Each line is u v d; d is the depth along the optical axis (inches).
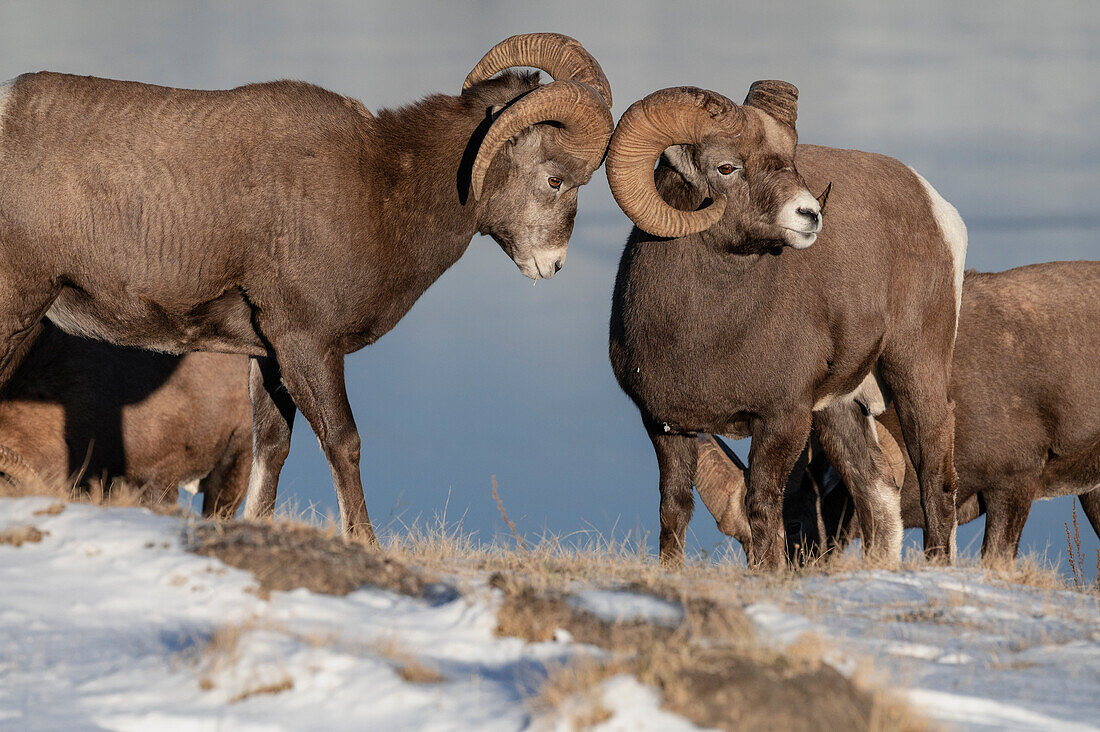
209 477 1659.7
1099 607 1112.8
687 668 640.4
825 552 1672.0
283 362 1198.9
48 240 1112.8
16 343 1146.0
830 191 1439.5
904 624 974.4
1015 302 1771.7
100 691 644.7
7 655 685.3
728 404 1386.6
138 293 1152.2
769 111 1326.3
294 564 840.3
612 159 1314.0
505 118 1205.1
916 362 1514.5
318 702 637.3
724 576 1145.4
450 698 649.0
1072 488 1834.4
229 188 1157.7
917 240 1505.9
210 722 604.4
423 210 1250.0
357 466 1219.2
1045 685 798.5
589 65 1348.4
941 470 1535.4
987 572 1264.8
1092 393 1743.4
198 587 794.8
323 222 1182.9
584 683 643.5
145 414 1561.3
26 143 1110.4
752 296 1353.3
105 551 859.4
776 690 621.0
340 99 1243.8
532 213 1318.9
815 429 1641.2
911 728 646.5
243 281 1181.1
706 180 1328.7
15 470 1205.1
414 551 1208.2
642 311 1392.7
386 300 1246.3
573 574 1027.9
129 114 1143.6
